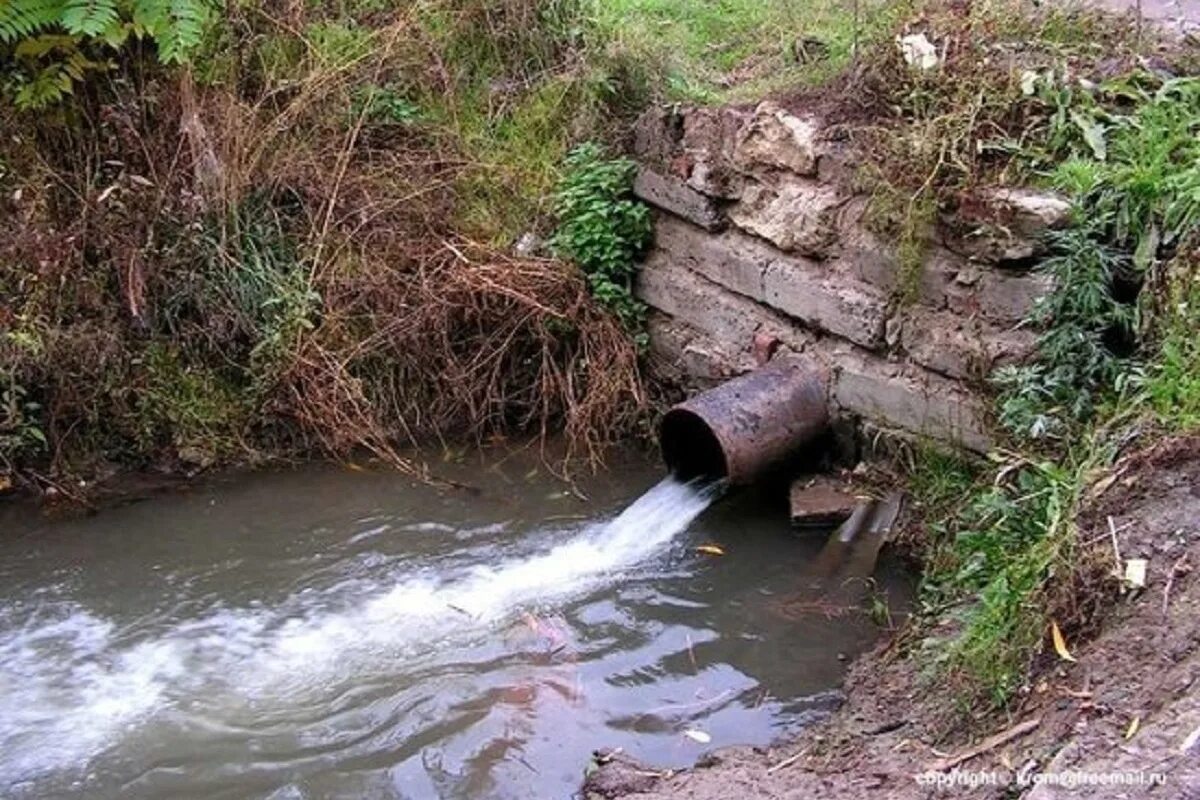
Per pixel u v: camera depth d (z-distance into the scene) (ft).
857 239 18.63
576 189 22.26
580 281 22.15
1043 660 12.95
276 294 21.71
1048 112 17.47
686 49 23.89
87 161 21.56
